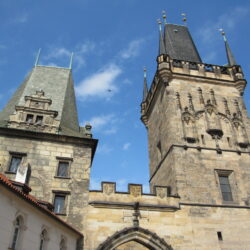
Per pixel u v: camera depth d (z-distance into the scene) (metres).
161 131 41.88
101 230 29.56
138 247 35.78
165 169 38.19
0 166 30.78
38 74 45.25
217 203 32.91
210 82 42.84
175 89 41.03
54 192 30.78
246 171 35.81
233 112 40.72
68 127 37.88
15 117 35.19
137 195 32.16
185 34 56.28
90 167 33.28
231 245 30.55
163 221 30.92
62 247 25.34
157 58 43.66
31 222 20.98
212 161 35.69
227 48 48.06
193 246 29.97
